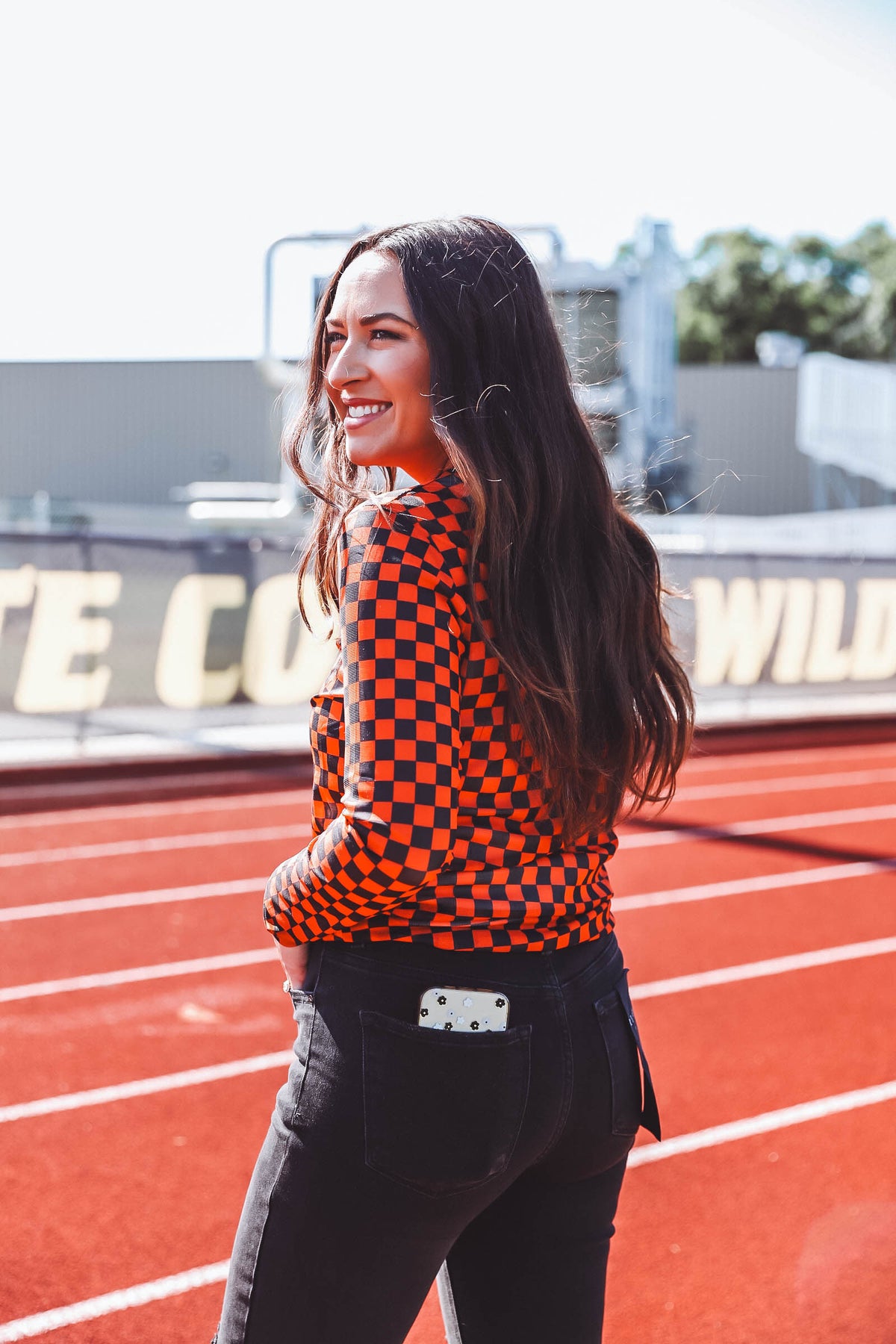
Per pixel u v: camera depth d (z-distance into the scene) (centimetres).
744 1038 454
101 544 983
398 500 136
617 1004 145
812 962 546
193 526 2133
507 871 137
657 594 158
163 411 3556
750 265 6134
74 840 756
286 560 1075
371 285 147
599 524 147
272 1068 418
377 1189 133
